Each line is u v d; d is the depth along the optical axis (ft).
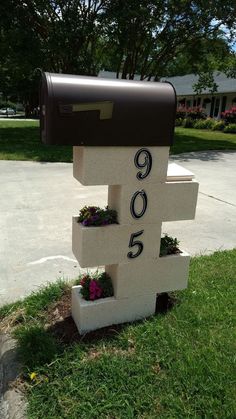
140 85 7.14
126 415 6.15
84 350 7.57
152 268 8.30
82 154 7.10
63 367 7.06
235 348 7.60
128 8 38.81
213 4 41.14
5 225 15.06
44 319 8.63
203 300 9.34
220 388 6.57
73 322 8.50
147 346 7.65
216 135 58.70
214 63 52.80
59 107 6.42
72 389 6.60
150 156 7.52
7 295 9.89
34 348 7.48
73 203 18.21
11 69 52.26
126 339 7.82
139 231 7.91
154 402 6.40
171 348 7.57
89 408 6.28
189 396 6.49
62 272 11.22
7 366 7.29
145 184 7.66
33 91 108.27
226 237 14.65
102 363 7.14
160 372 7.02
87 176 7.14
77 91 6.54
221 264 11.56
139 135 7.20
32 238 13.80
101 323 8.21
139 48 47.80
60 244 13.32
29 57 38.42
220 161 33.12
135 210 7.73
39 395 6.52
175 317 8.57
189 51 50.98
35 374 6.90
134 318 8.54
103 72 85.61
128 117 7.00
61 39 38.06
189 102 104.06
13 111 155.84
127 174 7.45
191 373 6.88
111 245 7.75
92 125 6.77
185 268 8.63
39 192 20.15
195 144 44.01
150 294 8.52
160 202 7.90
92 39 44.73
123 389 6.64
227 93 82.64
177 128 74.23
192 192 8.07
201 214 17.48
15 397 6.59
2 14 36.45
